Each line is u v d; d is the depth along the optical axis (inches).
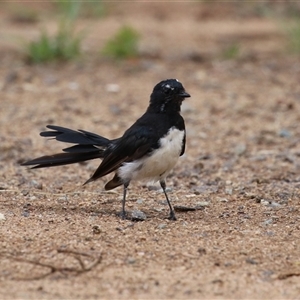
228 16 1318.9
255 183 599.8
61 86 909.2
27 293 371.9
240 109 826.2
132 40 1043.3
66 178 608.1
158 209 517.3
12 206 514.6
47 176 613.3
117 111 813.9
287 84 934.4
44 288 377.4
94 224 469.4
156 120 476.1
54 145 706.2
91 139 509.4
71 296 369.4
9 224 466.0
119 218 487.5
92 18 1291.8
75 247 426.0
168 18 1316.4
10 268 398.6
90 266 400.5
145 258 413.7
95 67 995.3
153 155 474.9
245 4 1359.5
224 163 660.1
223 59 1048.2
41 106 827.4
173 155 480.7
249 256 421.1
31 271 395.9
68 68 990.4
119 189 574.6
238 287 382.0
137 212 492.1
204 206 525.7
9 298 366.6
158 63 1021.2
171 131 475.8
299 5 1322.6
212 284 384.2
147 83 929.5
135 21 1289.4
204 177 619.2
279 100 862.5
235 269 403.5
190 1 1397.6
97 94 880.3
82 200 539.8
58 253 417.4
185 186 589.6
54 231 452.4
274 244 441.1
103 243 433.1
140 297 369.1
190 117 802.8
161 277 390.6
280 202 540.1
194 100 861.2
